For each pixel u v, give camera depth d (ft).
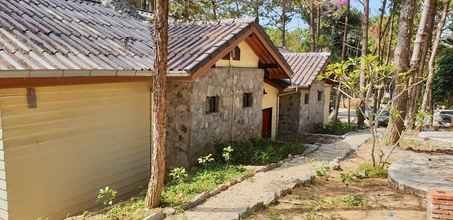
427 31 36.14
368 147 39.04
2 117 17.54
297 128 50.47
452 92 75.25
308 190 22.76
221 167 27.20
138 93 26.11
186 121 27.73
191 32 31.89
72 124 21.30
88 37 24.75
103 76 20.97
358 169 27.58
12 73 16.05
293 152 34.40
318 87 57.67
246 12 78.23
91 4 32.45
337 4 77.77
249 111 35.94
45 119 19.67
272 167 28.63
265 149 32.71
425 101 58.29
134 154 26.25
